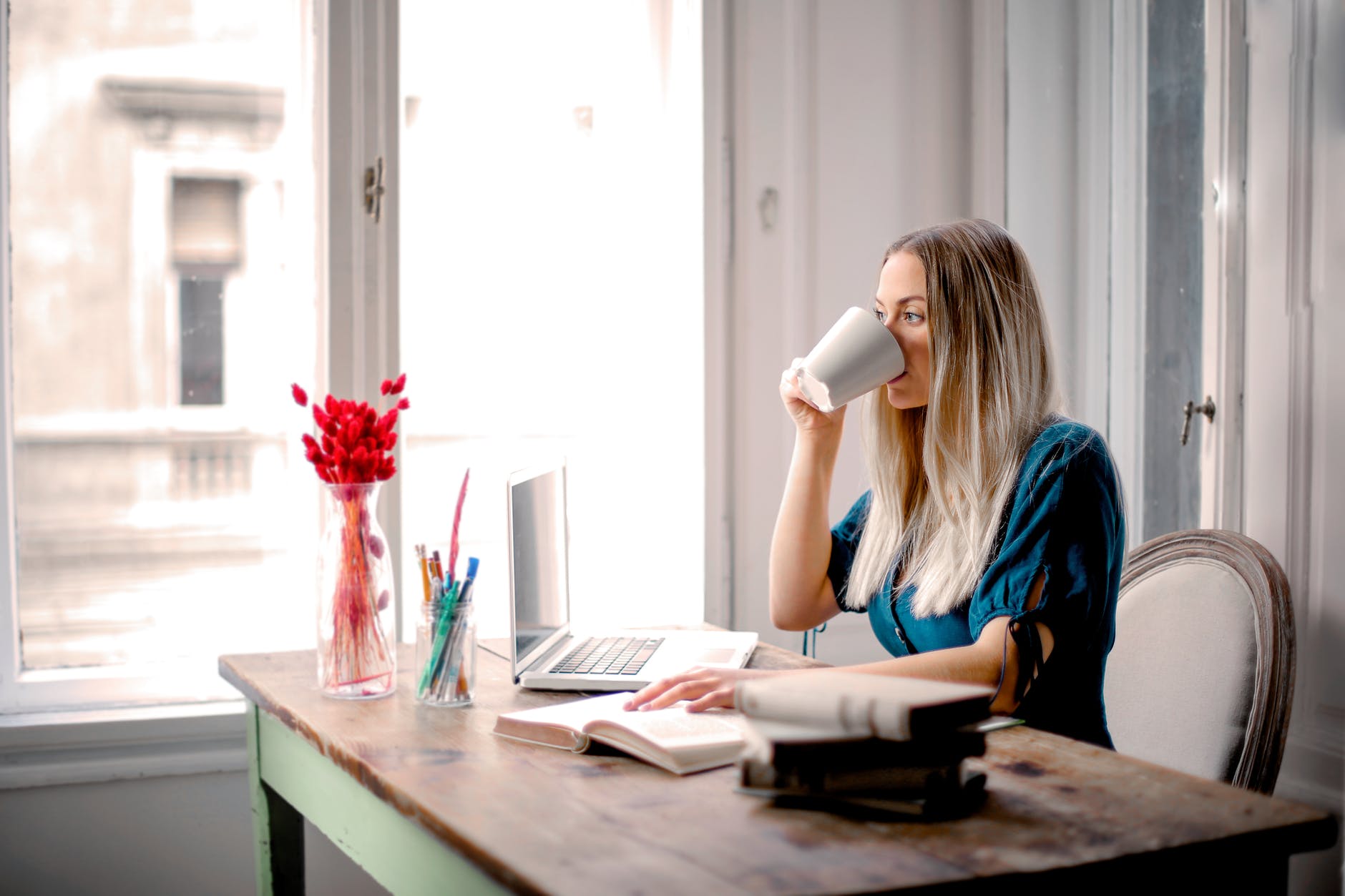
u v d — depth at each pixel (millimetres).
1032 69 2424
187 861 1914
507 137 2197
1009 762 997
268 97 2047
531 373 2229
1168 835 809
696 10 2229
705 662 1414
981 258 1364
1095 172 2445
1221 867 808
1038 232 2441
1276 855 827
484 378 2197
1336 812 1678
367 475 1292
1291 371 1760
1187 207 2221
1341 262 1693
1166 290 2287
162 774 1886
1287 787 1753
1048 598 1188
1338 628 1692
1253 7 1830
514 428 2219
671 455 2271
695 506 2250
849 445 2373
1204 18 2076
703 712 1103
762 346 2285
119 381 1981
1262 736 1247
